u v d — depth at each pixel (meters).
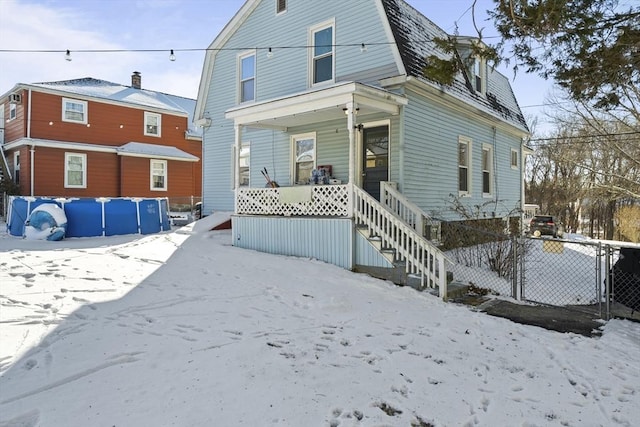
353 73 10.23
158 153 20.80
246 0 12.81
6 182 17.27
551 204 27.14
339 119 10.49
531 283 7.95
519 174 16.22
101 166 19.69
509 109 15.34
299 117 10.12
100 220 12.06
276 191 9.18
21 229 11.66
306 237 8.53
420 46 10.43
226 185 13.99
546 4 4.68
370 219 7.66
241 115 9.73
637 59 4.83
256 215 9.59
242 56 13.30
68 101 18.84
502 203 14.45
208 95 14.55
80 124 19.19
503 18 5.32
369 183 10.16
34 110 17.81
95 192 19.42
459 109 11.66
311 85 11.16
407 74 9.09
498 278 8.16
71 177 18.73
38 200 11.73
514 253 6.86
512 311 5.88
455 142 11.58
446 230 10.48
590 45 4.99
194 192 23.77
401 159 9.35
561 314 5.75
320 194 8.34
